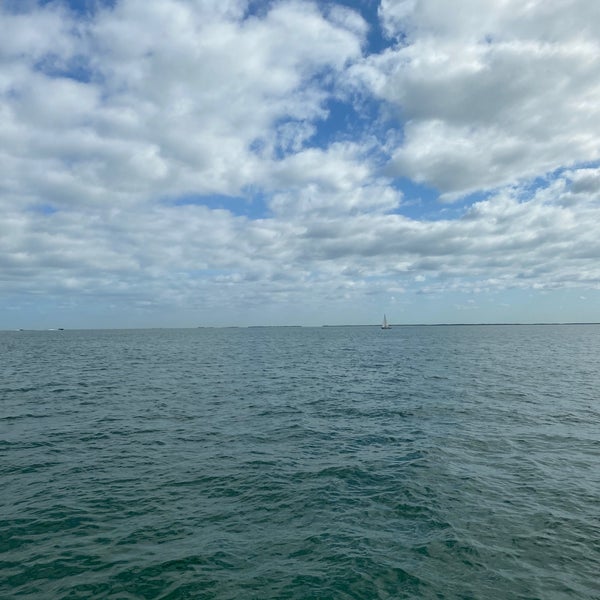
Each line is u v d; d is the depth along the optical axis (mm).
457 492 13453
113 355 73375
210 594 8594
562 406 26266
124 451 17625
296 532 11031
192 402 28359
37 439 19281
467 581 9055
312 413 24828
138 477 14742
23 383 37406
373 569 9438
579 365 51594
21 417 23672
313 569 9445
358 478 14609
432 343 108750
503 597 8555
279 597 8523
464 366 50938
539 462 16172
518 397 29438
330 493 13391
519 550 10219
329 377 41625
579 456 16859
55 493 13352
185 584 8898
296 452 17531
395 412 24906
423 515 11945
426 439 19250
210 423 22453
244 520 11672
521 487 13859
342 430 20938
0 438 19391
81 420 23031
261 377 41969
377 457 16812
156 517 11828
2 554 9961
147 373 45469
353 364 54719
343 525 11391
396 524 11445
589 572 9406
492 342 112750
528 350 80312
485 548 10297
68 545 10367
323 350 84250
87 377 41938
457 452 17344
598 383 36031
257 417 23859
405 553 10070
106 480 14461
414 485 13977
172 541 10594
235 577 9164
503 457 16750
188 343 121812
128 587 8805
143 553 10047
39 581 8977
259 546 10383
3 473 15031
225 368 50719
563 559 9883
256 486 13953
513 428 21078
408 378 40188
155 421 22875
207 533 10984
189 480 14461
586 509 12344
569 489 13711
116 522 11539
